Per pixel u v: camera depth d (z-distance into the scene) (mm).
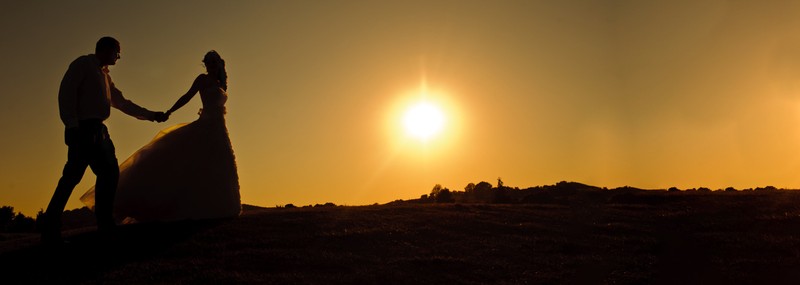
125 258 11250
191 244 12008
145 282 10078
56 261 11141
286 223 13852
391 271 10859
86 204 13656
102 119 12078
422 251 12117
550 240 13211
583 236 13742
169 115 13672
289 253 11680
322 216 14711
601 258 12070
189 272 10547
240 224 13516
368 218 14688
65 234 12961
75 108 11664
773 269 11344
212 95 14008
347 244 12438
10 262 11148
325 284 10141
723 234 13766
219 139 14039
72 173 11789
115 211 13312
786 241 13000
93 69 11867
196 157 13805
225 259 11273
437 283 10375
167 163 13641
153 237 12406
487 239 13180
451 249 12328
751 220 14891
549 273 11094
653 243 13156
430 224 14203
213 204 13836
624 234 14016
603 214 16062
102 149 12102
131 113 13219
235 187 14266
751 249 12633
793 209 15727
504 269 11227
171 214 13555
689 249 12781
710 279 10961
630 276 11055
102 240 12211
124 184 13391
